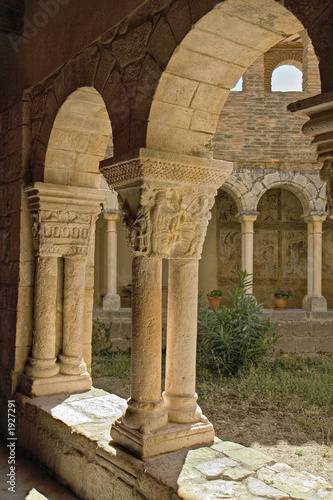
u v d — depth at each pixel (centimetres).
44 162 422
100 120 414
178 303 325
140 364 308
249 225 974
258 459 293
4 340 465
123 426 308
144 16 300
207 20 256
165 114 298
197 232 324
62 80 391
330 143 197
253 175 978
